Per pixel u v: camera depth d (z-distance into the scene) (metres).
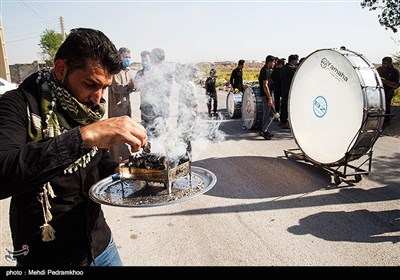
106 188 1.75
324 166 5.24
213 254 3.20
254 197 4.57
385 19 11.69
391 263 2.95
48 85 1.25
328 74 4.77
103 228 1.63
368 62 4.47
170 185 1.69
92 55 1.15
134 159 1.85
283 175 5.43
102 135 1.02
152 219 4.00
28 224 1.33
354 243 3.32
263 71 7.74
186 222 3.89
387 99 8.23
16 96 1.20
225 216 4.02
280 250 3.24
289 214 4.02
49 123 1.22
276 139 8.12
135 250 3.31
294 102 5.60
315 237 3.47
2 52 14.75
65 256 1.41
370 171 5.28
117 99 5.55
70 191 1.37
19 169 0.93
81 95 1.23
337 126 4.75
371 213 3.97
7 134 1.08
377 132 4.43
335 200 4.38
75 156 1.00
